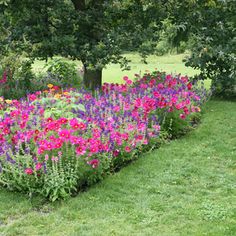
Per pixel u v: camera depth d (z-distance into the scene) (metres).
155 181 5.26
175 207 4.60
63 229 4.15
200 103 8.17
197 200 4.78
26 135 5.00
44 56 8.89
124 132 5.66
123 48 8.92
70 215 4.40
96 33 9.19
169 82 7.98
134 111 6.12
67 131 4.80
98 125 5.45
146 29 9.13
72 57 9.19
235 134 7.02
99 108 6.25
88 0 9.78
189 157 6.08
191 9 9.30
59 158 4.76
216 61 9.32
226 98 9.59
